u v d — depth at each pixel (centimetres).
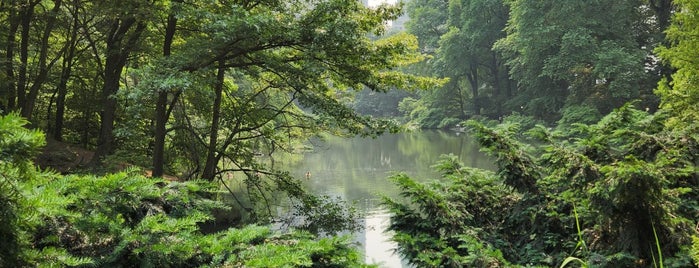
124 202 322
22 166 207
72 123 1558
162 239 306
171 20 993
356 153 2638
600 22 2831
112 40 1114
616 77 2611
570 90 3212
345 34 812
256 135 1150
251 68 1049
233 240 327
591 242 455
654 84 2848
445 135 3806
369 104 6588
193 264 314
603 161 506
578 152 518
